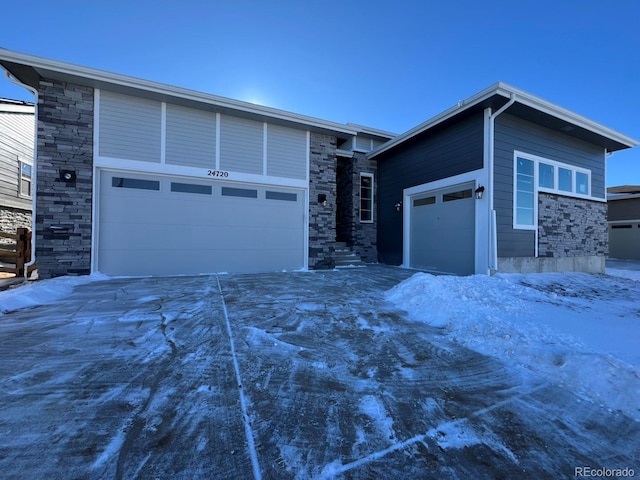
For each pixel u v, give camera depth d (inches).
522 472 58.6
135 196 287.3
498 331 130.6
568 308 184.2
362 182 465.4
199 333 133.8
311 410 78.7
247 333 135.2
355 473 57.9
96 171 270.8
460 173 317.7
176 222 302.8
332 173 376.2
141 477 55.4
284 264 351.3
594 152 376.2
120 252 282.2
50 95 255.4
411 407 81.0
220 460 60.3
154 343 121.5
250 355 112.0
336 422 74.0
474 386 92.4
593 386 89.0
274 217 346.6
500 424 73.9
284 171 348.8
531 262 310.2
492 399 85.2
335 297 210.8
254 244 336.8
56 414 73.9
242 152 327.9
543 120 311.4
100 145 271.7
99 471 56.5
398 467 59.6
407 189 400.8
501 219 291.7
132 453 61.4
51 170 255.9
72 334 130.6
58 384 88.5
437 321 155.1
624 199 667.4
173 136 298.4
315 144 366.6
